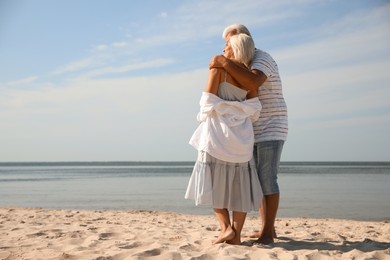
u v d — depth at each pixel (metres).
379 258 3.40
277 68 3.88
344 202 15.21
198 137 3.73
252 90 3.70
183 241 4.03
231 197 3.62
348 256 3.37
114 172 68.12
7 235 4.56
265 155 3.82
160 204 14.44
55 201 15.50
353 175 47.62
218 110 3.56
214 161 3.61
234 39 3.75
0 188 24.44
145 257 3.27
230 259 3.09
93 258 3.22
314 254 3.35
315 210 12.66
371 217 11.04
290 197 17.62
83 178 42.00
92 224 5.86
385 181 32.66
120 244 3.85
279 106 3.86
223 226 3.71
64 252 3.53
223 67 3.63
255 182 3.69
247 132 3.61
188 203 14.79
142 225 5.84
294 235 4.79
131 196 18.09
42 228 5.12
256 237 4.25
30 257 3.38
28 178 42.88
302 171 67.25
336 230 5.83
